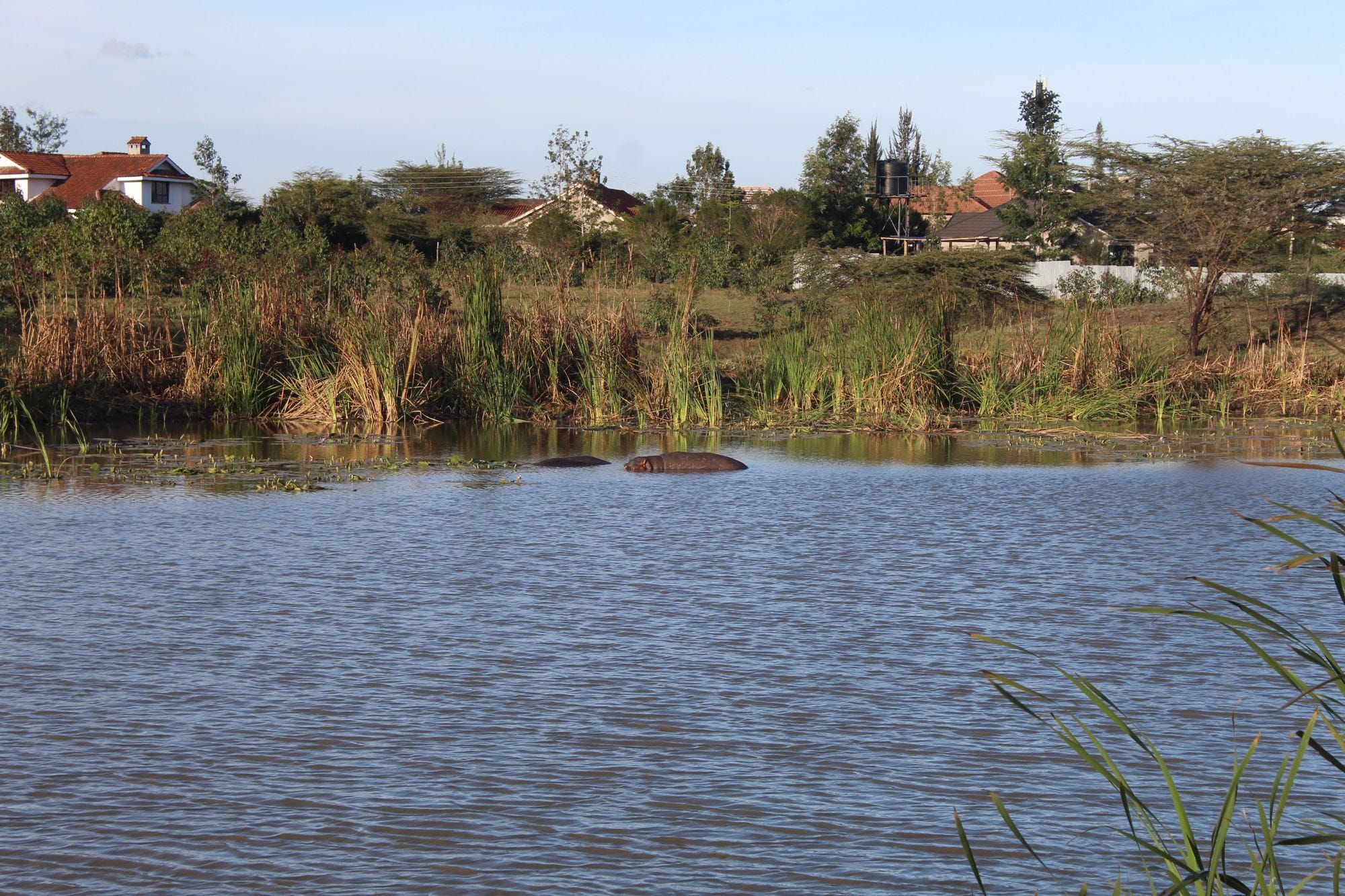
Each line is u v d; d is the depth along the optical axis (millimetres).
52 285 24844
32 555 11133
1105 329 27828
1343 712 7172
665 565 11039
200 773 6289
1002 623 9148
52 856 5410
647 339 28016
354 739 6762
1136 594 10031
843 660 8234
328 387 21922
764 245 52406
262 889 5152
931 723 7078
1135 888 5238
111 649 8320
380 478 16188
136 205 36312
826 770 6406
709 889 5184
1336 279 37031
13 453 17719
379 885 5191
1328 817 5844
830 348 25312
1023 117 76875
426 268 31672
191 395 22125
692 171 69812
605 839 5625
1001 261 35812
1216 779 6301
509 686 7656
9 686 7527
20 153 64750
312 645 8477
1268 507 14336
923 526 13008
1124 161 32406
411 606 9523
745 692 7586
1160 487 15852
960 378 25938
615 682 7738
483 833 5672
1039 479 16625
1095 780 6316
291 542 11914
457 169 67688
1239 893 5086
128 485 15156
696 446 20219
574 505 14188
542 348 24250
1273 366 28016
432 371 23234
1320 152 31297
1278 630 4004
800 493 15266
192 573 10523
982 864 5422
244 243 32438
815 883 5242
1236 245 31234
